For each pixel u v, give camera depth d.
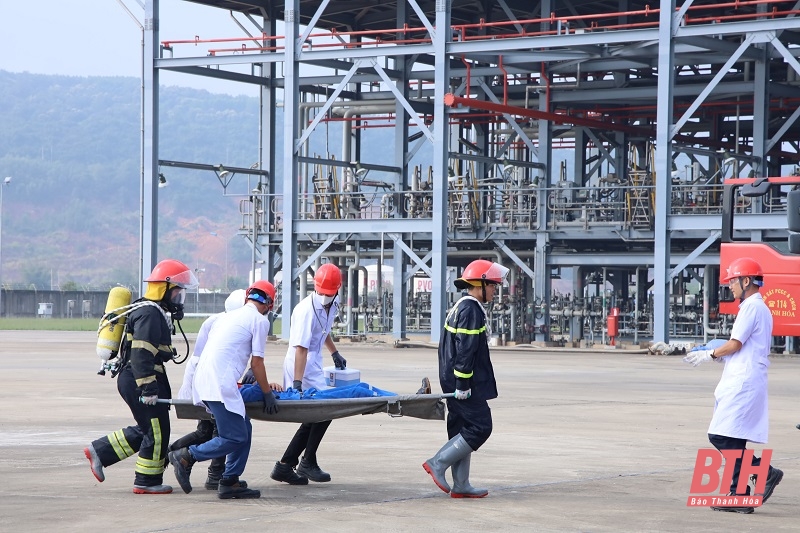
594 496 9.77
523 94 42.66
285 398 10.05
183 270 9.88
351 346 37.34
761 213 31.83
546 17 39.22
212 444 9.45
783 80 40.44
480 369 9.63
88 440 13.34
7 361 28.84
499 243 39.00
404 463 11.70
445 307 35.00
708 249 38.72
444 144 34.41
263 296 9.75
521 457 12.18
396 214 40.09
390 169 41.81
